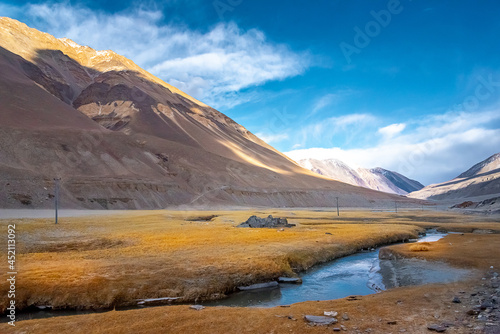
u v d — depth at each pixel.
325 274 24.69
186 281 19.20
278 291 19.94
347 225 56.56
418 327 11.05
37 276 18.22
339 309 13.42
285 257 26.03
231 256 25.00
